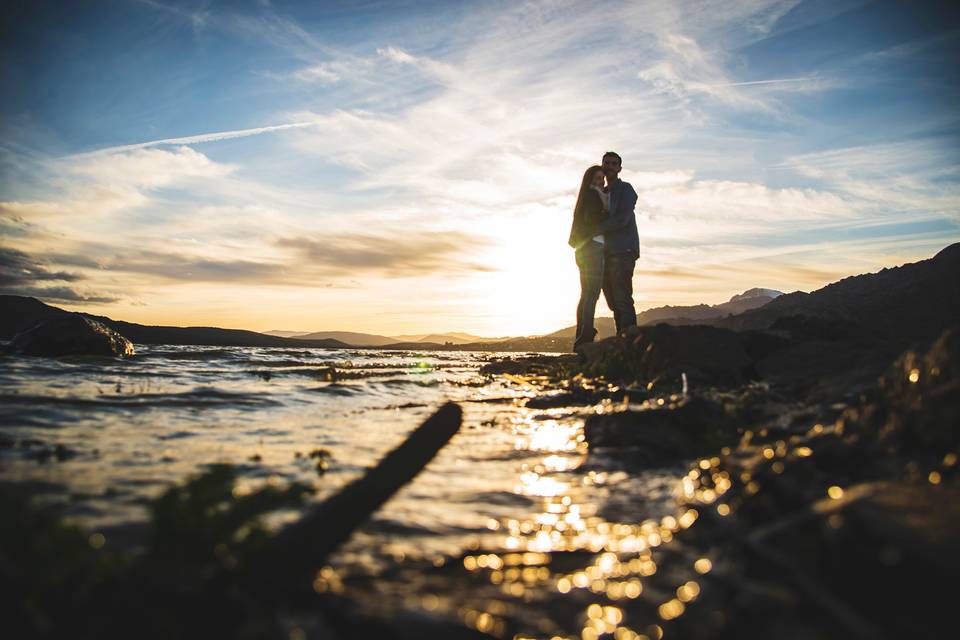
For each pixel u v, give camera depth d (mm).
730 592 2078
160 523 2268
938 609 1854
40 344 15250
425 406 8531
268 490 2691
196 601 1947
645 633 1885
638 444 5004
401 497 3578
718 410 5613
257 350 27703
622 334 12023
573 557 2633
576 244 13383
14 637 1701
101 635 1770
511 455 4984
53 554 1936
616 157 12812
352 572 2426
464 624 1905
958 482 2783
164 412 7156
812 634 1779
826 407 5699
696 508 3080
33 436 5285
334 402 8922
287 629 1876
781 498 2891
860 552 2051
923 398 3662
